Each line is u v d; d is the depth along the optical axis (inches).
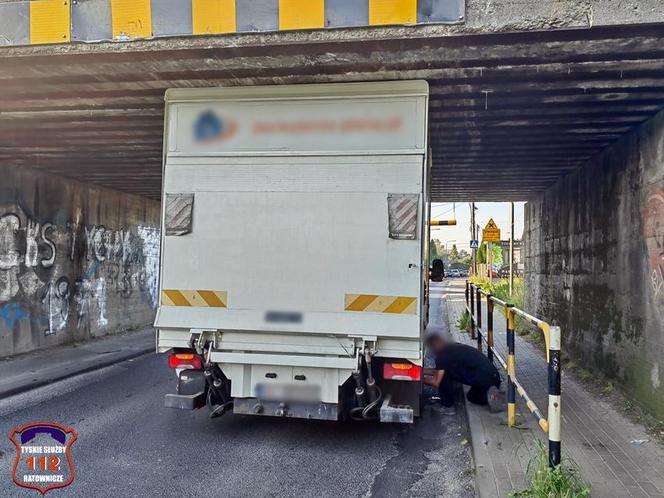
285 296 208.5
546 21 184.1
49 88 249.9
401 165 205.9
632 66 214.8
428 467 208.8
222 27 201.6
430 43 198.2
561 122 277.7
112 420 268.2
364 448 230.2
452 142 331.9
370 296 203.6
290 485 190.5
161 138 336.8
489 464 197.8
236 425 260.1
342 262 206.1
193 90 219.9
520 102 255.8
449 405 289.1
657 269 242.7
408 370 204.7
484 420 253.4
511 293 912.9
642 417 252.5
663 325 234.7
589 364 350.9
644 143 263.3
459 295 1282.0
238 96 217.5
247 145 216.1
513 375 241.8
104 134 328.5
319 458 217.5
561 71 220.4
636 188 271.0
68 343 480.7
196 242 215.9
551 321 471.5
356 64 219.6
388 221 204.2
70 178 475.8
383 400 214.7
